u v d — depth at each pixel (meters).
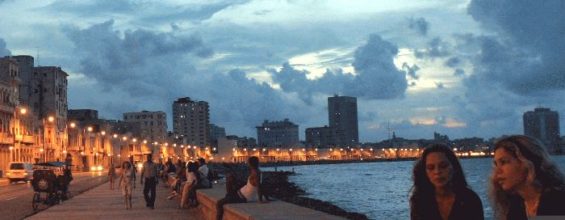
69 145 128.12
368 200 72.06
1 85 88.44
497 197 4.87
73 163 127.19
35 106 121.19
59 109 125.19
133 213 22.70
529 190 4.56
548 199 4.36
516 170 4.56
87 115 167.62
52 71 123.50
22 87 121.25
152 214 22.17
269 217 11.20
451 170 5.41
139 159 169.62
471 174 135.12
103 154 148.38
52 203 27.98
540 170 4.50
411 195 5.65
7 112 89.25
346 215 35.97
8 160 88.19
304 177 155.88
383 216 50.03
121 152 166.88
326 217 11.08
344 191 91.56
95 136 143.25
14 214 24.36
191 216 21.23
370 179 139.75
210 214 18.00
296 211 12.40
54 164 61.72
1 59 93.62
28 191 43.28
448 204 5.48
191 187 23.97
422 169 5.57
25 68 122.50
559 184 4.45
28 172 59.94
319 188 102.19
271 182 95.88
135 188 40.38
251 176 15.48
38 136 105.38
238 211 12.83
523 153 4.55
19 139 92.06
